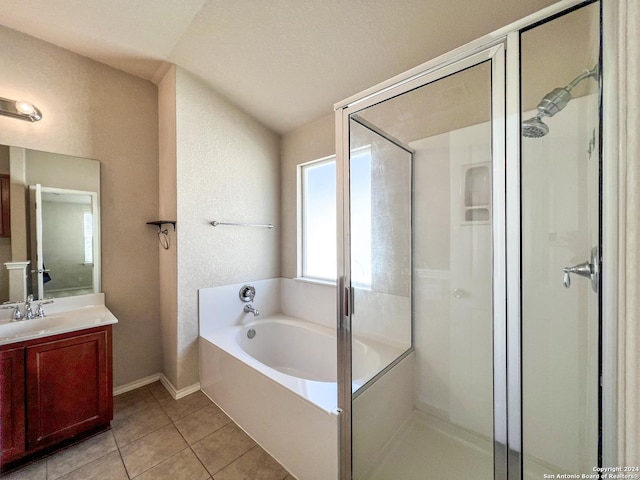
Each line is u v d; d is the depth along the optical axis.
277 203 2.85
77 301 1.98
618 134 0.65
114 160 2.15
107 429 1.74
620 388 0.62
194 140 2.18
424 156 1.72
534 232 1.30
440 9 1.35
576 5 0.87
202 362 2.19
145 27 1.74
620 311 0.61
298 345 2.48
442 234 1.69
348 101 1.46
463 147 1.58
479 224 1.56
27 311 1.72
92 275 2.05
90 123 2.04
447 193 1.65
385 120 1.72
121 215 2.19
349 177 1.50
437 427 1.72
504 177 1.14
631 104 0.56
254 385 1.66
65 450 1.55
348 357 1.43
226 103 2.40
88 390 1.63
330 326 2.46
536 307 1.33
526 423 1.38
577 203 1.19
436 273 1.73
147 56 2.01
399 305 1.74
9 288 1.73
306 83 2.06
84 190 2.01
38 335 1.46
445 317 1.70
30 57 1.80
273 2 1.51
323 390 1.43
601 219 0.79
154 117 2.36
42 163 1.85
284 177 2.84
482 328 1.58
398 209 1.77
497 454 1.20
